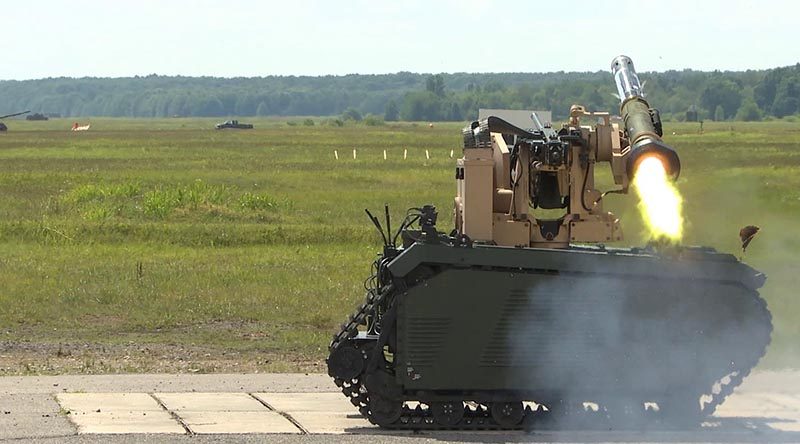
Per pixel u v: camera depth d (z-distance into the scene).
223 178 147.62
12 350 52.16
